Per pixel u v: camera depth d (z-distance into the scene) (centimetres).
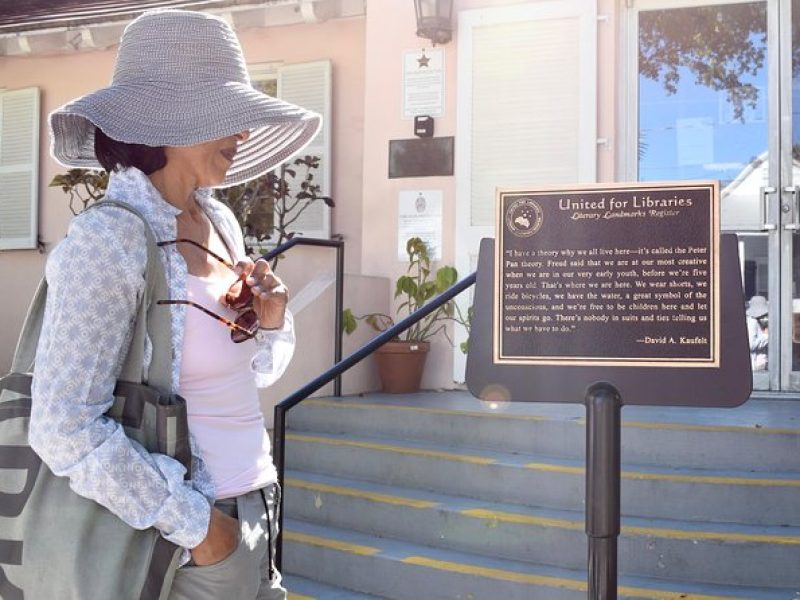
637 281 212
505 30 623
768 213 586
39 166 831
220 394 176
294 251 625
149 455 158
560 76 610
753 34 595
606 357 212
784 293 580
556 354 216
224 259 195
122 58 180
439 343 625
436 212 638
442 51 642
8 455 161
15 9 802
